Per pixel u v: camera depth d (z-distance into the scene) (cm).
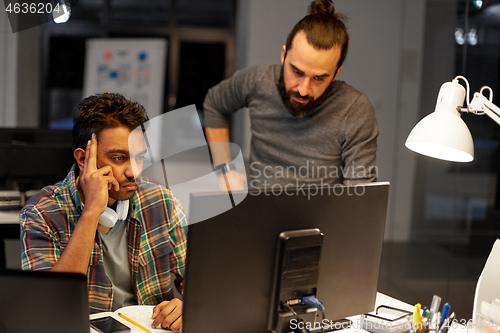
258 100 178
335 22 142
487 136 288
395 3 439
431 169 352
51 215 123
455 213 319
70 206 124
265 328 93
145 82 484
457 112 108
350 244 100
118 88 489
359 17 439
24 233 119
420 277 359
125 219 132
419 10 385
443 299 301
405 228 393
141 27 524
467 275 309
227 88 192
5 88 475
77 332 85
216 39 530
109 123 117
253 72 180
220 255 84
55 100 525
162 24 528
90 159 117
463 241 311
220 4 530
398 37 441
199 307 85
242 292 88
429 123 107
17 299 83
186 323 84
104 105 118
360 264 103
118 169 118
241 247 86
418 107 377
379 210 104
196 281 83
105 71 491
